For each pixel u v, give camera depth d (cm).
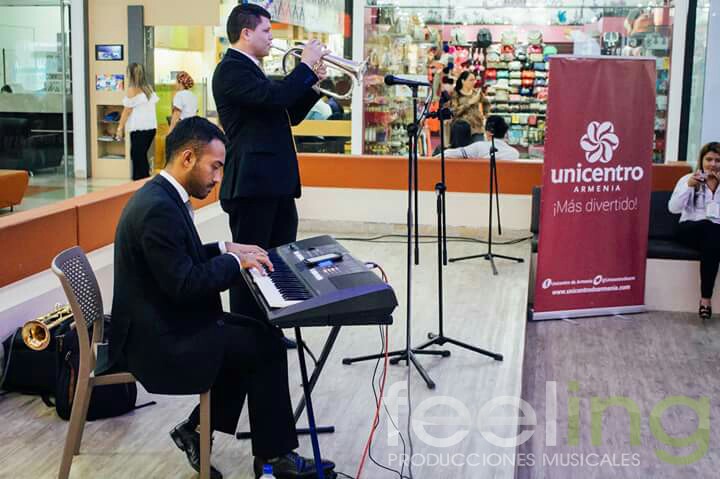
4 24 1150
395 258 661
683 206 614
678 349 546
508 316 518
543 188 575
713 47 902
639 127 582
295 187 398
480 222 729
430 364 431
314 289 269
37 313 393
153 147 1170
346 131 1002
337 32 961
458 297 557
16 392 378
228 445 331
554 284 593
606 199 588
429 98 420
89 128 1175
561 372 503
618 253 601
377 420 347
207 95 1159
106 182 1155
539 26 974
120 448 327
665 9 948
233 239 398
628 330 579
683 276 621
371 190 740
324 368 420
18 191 935
